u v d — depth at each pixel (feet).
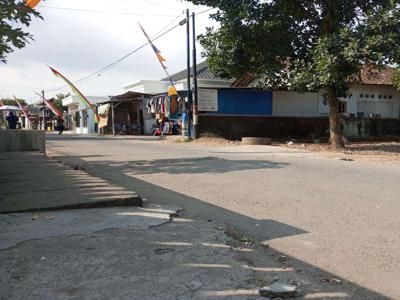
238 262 15.19
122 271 14.07
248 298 12.42
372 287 13.84
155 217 20.76
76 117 159.94
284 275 14.53
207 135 77.71
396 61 51.03
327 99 63.98
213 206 24.56
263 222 21.35
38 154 45.16
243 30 60.75
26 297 12.25
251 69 65.26
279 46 61.00
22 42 24.59
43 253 15.43
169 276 13.80
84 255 15.33
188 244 16.89
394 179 33.88
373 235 19.27
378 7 57.47
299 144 69.97
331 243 18.16
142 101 112.27
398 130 94.17
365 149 62.75
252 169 38.91
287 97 85.40
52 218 19.85
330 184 31.42
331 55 51.85
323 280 14.28
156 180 33.01
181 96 87.25
